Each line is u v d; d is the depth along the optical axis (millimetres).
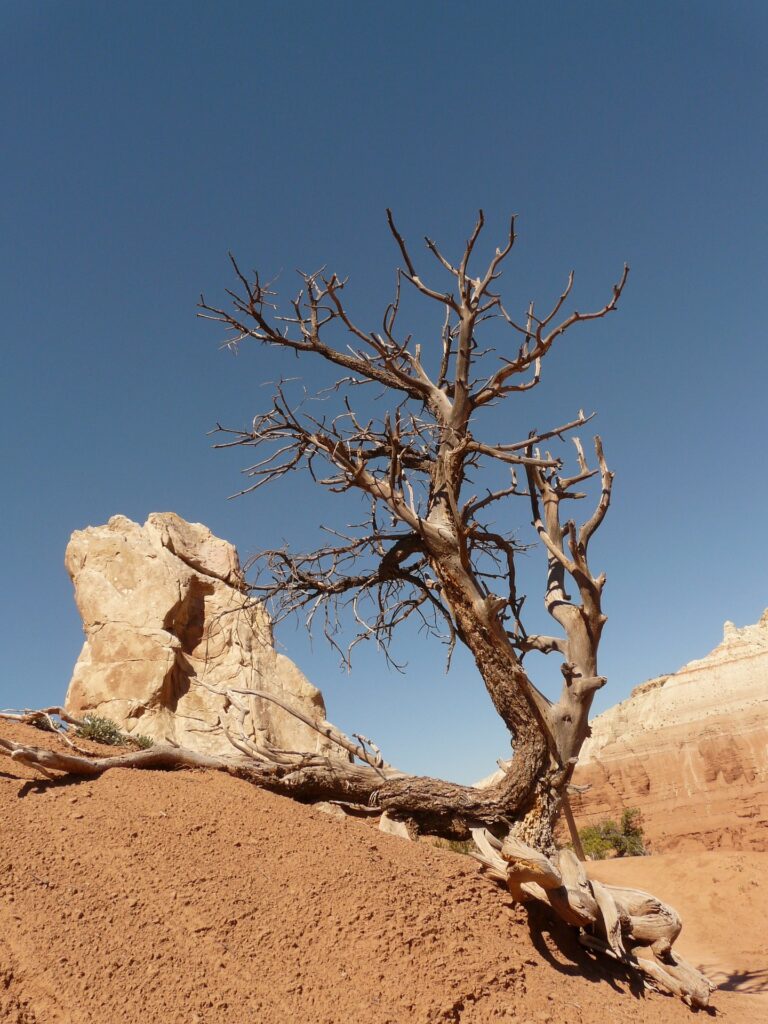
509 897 10422
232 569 22219
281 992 8180
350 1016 8047
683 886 20703
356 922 9133
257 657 20844
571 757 12102
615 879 22438
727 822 83750
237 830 10500
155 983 7980
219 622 20766
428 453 14125
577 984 9508
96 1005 7629
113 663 19031
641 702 107188
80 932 8445
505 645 12344
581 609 12586
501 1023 8406
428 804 12516
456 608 12625
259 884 9547
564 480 13641
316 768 12805
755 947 16562
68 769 11406
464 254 13461
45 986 7727
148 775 11719
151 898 9102
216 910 9055
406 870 10250
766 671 98250
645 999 9781
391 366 13734
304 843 10383
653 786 92125
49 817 10328
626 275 12773
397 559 13727
